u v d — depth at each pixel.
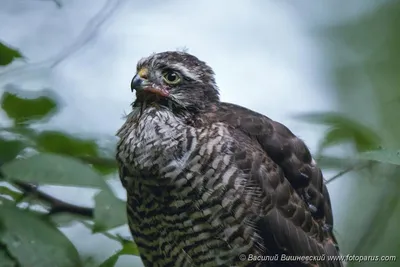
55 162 9.52
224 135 10.92
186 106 11.44
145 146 11.00
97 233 10.51
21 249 9.21
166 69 11.59
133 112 11.69
